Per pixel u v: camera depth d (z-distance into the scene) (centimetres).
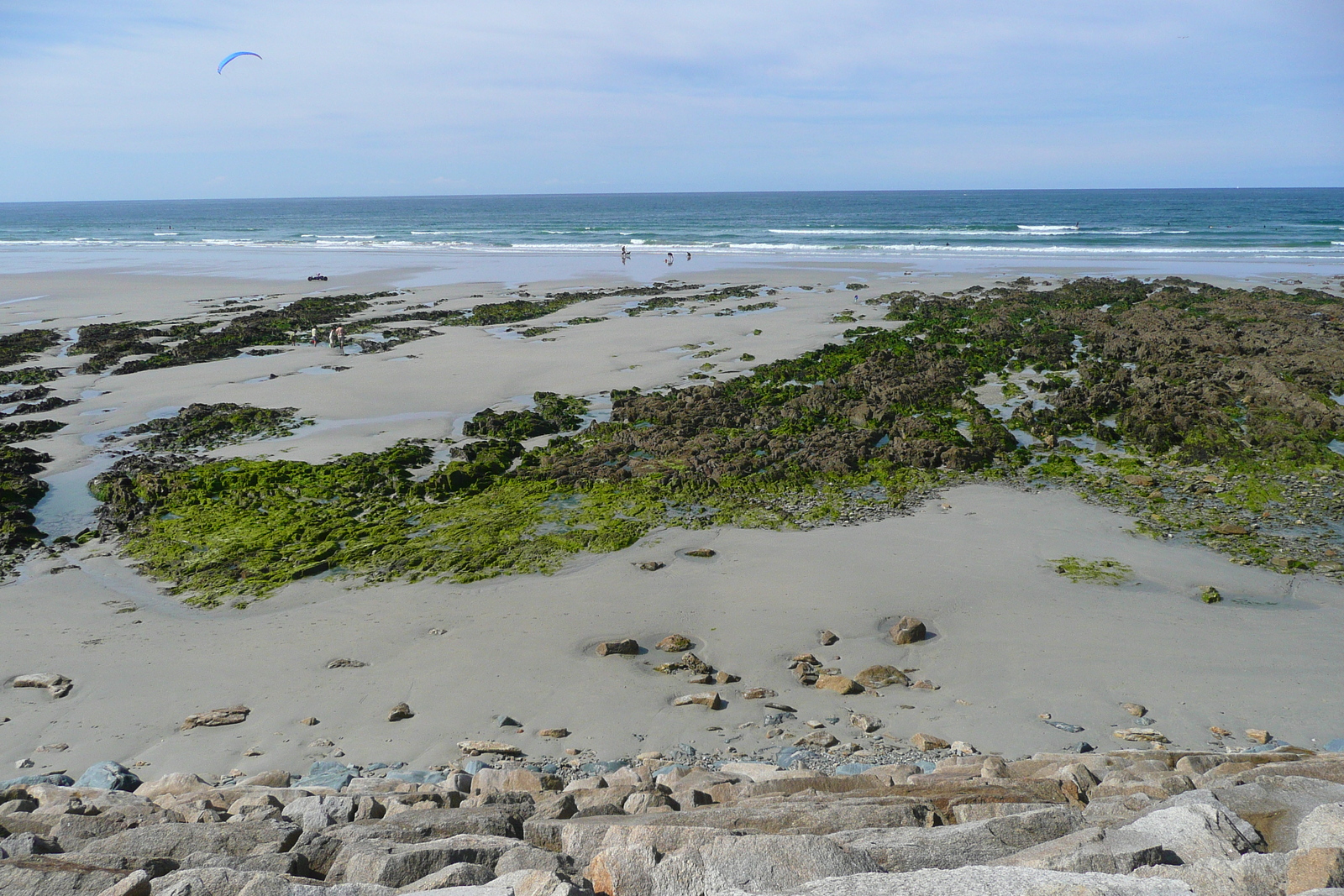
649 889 532
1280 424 2336
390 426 2609
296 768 1088
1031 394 2888
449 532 1848
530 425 2530
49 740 1156
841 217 14775
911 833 609
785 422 2564
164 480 2106
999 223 11456
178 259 7844
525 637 1424
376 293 5278
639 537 1817
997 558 1702
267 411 2719
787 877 526
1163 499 1983
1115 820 631
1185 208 15538
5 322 4484
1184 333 3528
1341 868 455
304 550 1770
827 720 1175
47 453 2397
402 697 1255
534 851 618
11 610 1534
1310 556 1673
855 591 1569
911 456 2255
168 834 714
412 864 612
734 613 1496
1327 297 4278
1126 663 1313
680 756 1093
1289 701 1200
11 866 595
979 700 1220
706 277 5819
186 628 1470
